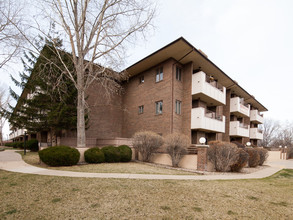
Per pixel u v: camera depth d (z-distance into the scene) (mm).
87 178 6457
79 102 11555
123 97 20125
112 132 18578
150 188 5309
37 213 3453
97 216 3363
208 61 15633
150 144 12391
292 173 10195
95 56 12375
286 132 57969
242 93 24984
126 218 3309
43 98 13602
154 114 15922
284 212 3875
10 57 11305
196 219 3367
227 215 3604
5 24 10422
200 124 14070
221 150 9734
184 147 10922
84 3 11625
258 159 13039
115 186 5410
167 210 3727
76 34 11688
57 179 6191
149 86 16891
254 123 34062
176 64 15461
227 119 22094
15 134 34500
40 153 9336
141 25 12000
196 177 7461
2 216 3301
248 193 5258
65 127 13609
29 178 6316
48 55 13242
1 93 29062
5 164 9633
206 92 15242
